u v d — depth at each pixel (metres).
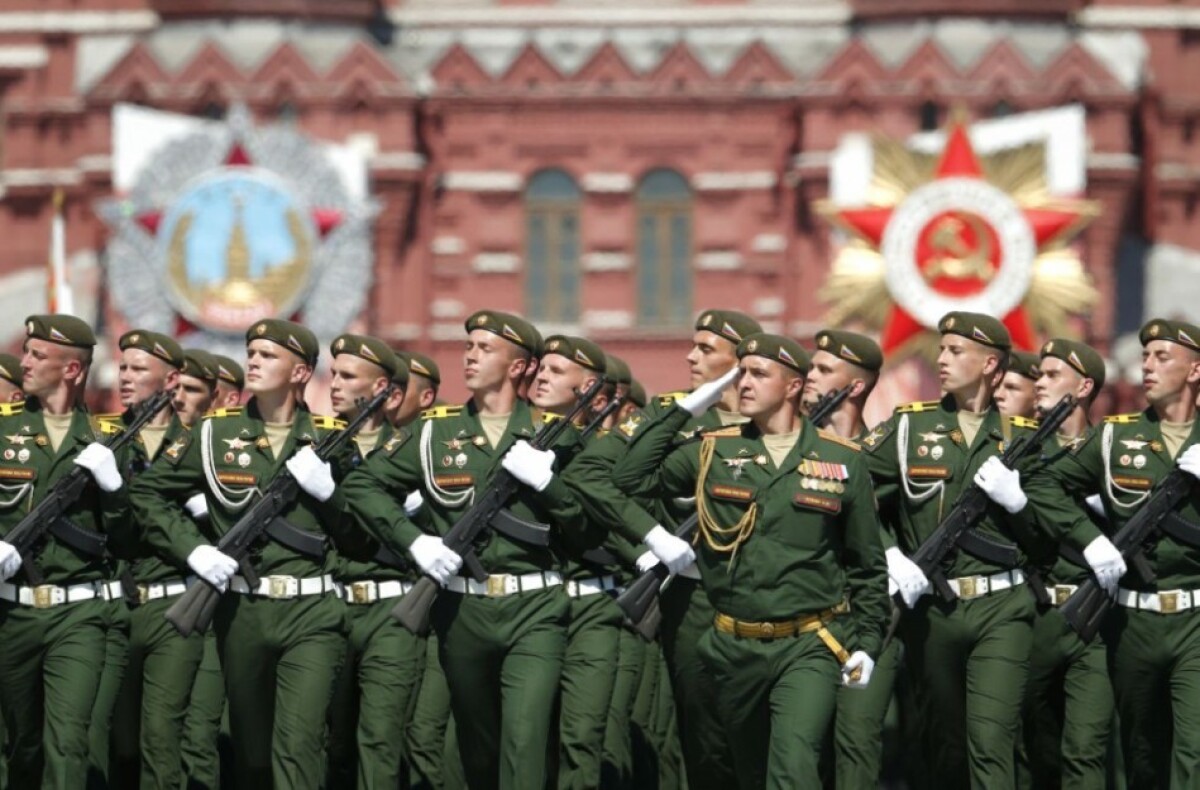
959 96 122.69
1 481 32.56
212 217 117.44
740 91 125.38
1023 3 126.12
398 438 32.59
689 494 31.62
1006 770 32.56
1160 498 32.41
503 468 31.86
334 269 117.75
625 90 125.56
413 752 36.31
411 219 125.12
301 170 117.75
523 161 125.81
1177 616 32.50
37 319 32.97
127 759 36.41
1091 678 35.28
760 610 29.97
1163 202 130.88
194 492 32.84
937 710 33.41
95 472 32.19
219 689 36.31
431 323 125.62
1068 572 35.59
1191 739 32.06
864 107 123.00
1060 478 33.19
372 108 123.38
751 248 125.81
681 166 126.06
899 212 102.69
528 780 31.38
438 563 31.61
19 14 130.38
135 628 35.44
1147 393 33.09
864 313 103.25
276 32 126.25
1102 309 124.31
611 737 36.81
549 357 34.47
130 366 36.31
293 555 32.25
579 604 33.53
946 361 33.53
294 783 31.91
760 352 30.33
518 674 31.69
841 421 36.31
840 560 30.42
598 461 31.97
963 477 33.06
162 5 126.94
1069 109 115.25
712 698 32.72
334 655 32.44
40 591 32.31
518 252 125.81
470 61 125.25
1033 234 102.62
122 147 118.88
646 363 125.50
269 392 32.94
